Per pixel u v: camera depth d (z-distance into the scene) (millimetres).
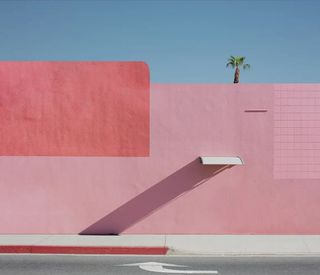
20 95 12547
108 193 12500
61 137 12547
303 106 12438
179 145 12469
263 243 11383
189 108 12484
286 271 8938
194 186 12461
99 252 10766
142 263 9672
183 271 8922
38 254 10672
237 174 12469
